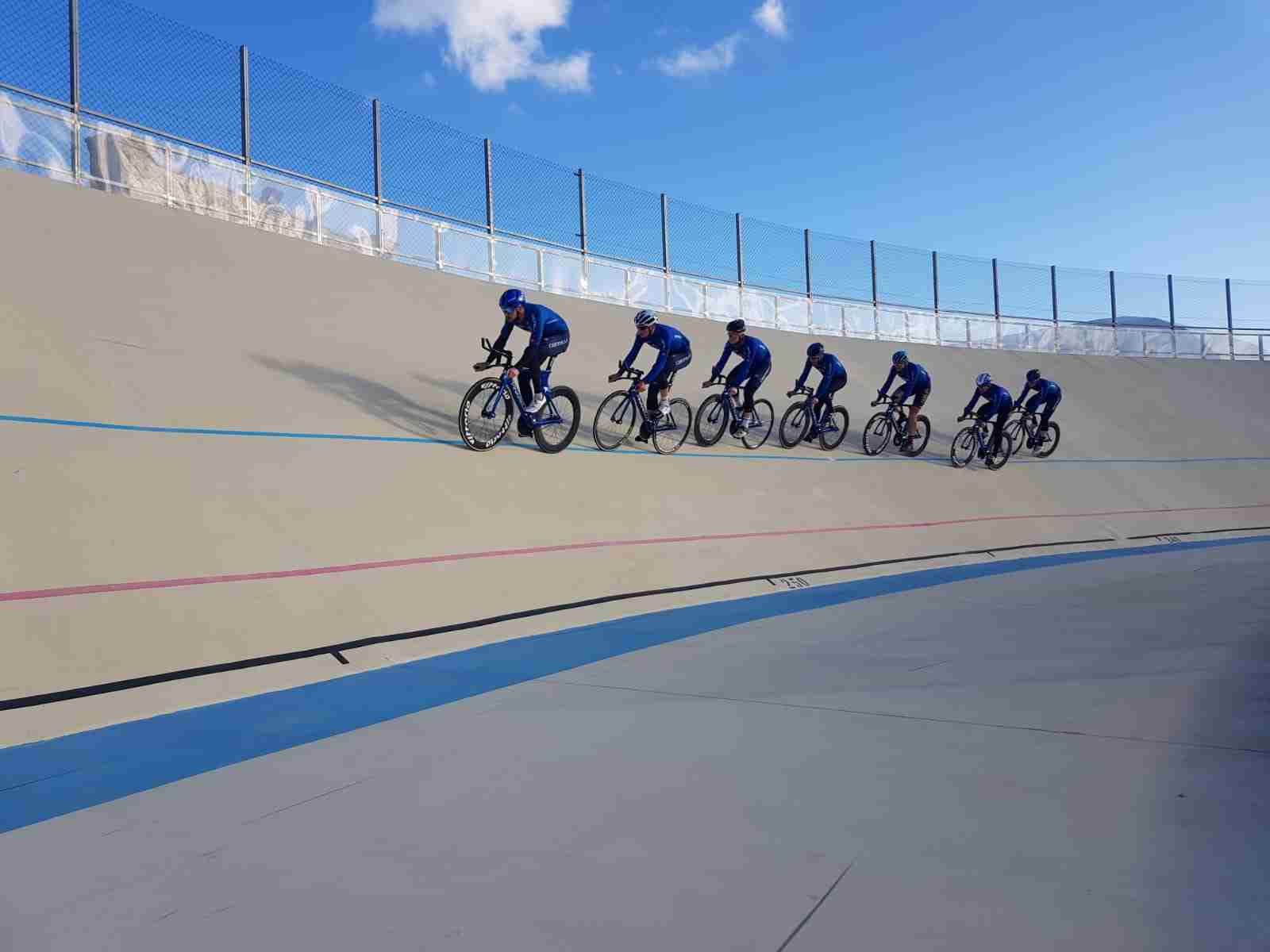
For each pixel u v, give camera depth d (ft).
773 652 15.74
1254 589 23.09
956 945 5.62
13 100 31.09
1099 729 10.37
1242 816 7.63
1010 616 19.38
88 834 7.86
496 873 6.90
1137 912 5.99
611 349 45.19
